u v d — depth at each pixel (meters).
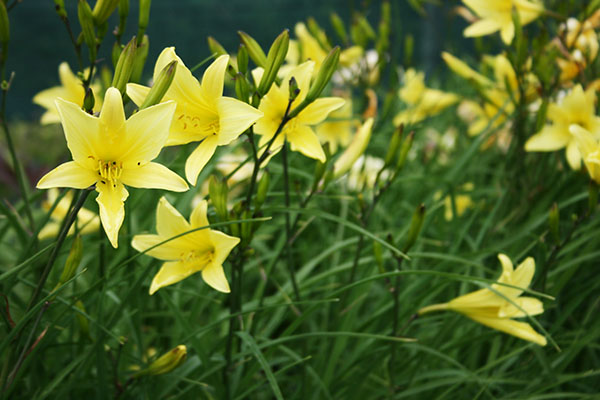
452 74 1.77
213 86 0.69
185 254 0.75
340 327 0.94
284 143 0.77
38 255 0.67
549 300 0.90
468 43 2.43
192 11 3.88
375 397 0.92
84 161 0.66
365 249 0.97
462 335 0.94
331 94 1.27
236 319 0.84
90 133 0.66
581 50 1.06
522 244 1.05
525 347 0.87
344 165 0.84
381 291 1.10
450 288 0.99
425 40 2.47
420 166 1.44
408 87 1.33
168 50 0.70
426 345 0.95
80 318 0.77
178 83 0.70
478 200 1.26
